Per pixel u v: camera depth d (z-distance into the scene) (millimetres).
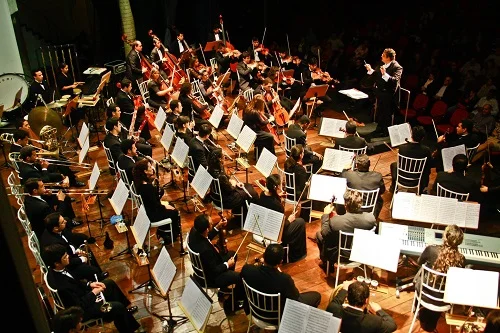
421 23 13781
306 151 7746
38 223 6016
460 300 4254
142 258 5547
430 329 5086
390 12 15633
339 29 15984
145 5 15648
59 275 4777
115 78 12328
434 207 5613
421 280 4645
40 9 14977
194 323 4148
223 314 5383
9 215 1089
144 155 7973
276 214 5336
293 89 11797
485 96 9641
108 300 5129
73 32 15727
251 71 11797
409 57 12633
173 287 5871
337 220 5348
